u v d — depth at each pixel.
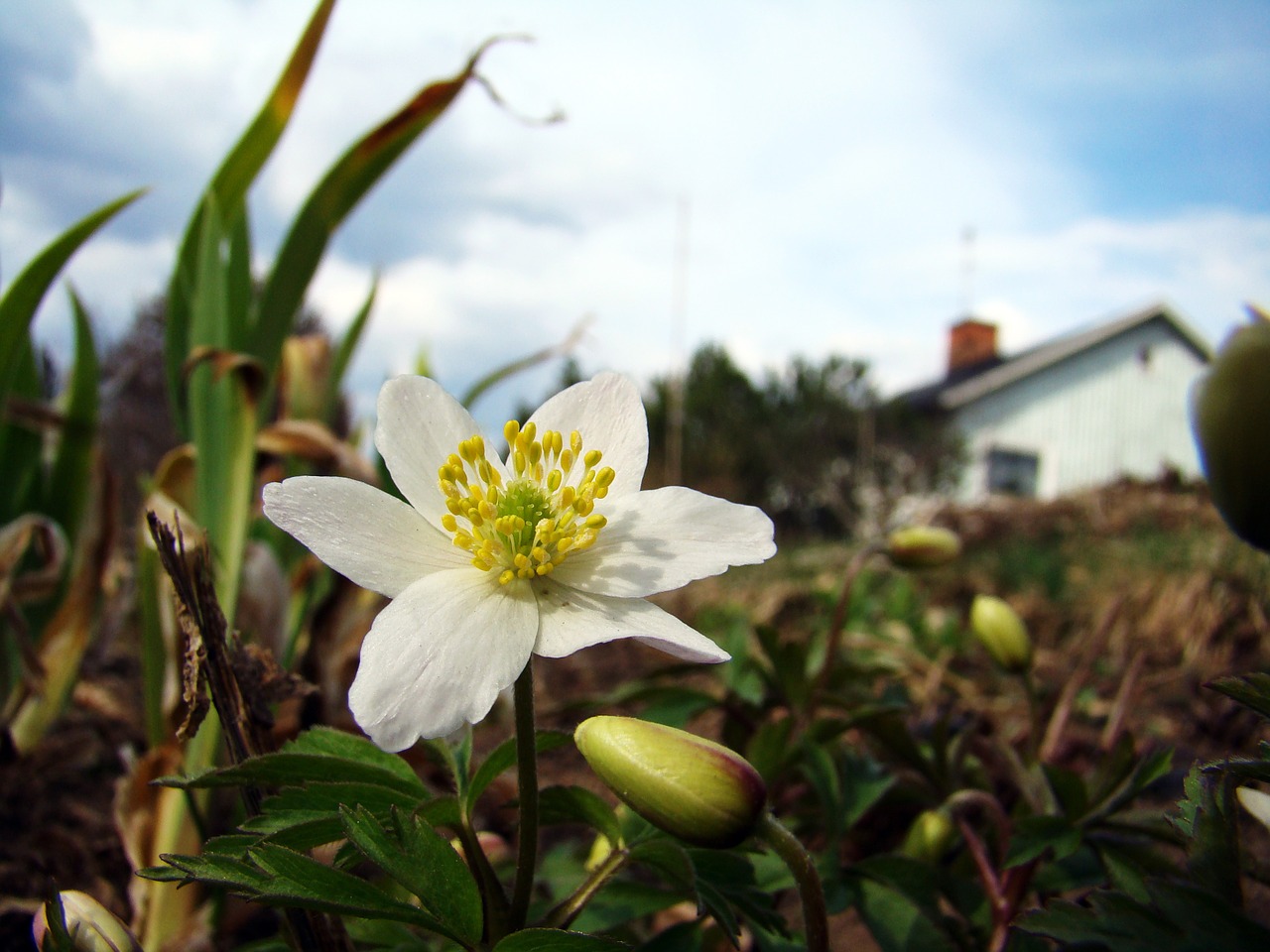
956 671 0.26
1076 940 0.06
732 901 0.08
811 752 0.11
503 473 0.09
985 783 0.13
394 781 0.08
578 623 0.07
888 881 0.10
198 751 0.13
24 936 0.12
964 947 0.10
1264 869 0.07
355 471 0.16
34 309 0.15
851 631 0.30
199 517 0.14
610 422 0.09
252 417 0.14
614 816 0.08
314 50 0.15
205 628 0.08
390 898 0.06
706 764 0.06
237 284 0.16
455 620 0.07
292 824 0.07
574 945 0.06
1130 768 0.10
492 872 0.07
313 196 0.15
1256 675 0.07
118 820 0.13
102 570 0.17
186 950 0.12
